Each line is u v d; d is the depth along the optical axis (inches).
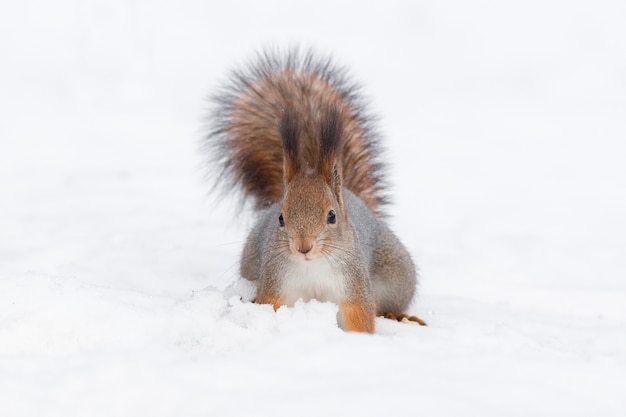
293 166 331.6
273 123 442.9
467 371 243.9
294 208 320.2
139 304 301.3
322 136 330.0
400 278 390.0
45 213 597.6
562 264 563.5
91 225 554.3
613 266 563.8
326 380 227.6
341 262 328.2
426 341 275.6
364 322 334.0
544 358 271.9
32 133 944.9
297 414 207.6
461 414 208.2
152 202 649.6
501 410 219.1
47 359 243.0
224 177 464.1
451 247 583.8
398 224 661.9
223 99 467.5
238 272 404.5
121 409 213.9
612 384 245.6
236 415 207.2
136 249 461.4
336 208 327.0
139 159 840.9
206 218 609.0
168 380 223.6
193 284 403.2
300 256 315.6
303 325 295.7
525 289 460.1
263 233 369.1
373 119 458.6
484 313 396.2
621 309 441.1
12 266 428.1
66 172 761.0
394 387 221.6
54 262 438.0
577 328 377.4
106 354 245.9
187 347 280.5
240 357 249.0
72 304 281.0
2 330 270.2
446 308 405.4
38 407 214.5
